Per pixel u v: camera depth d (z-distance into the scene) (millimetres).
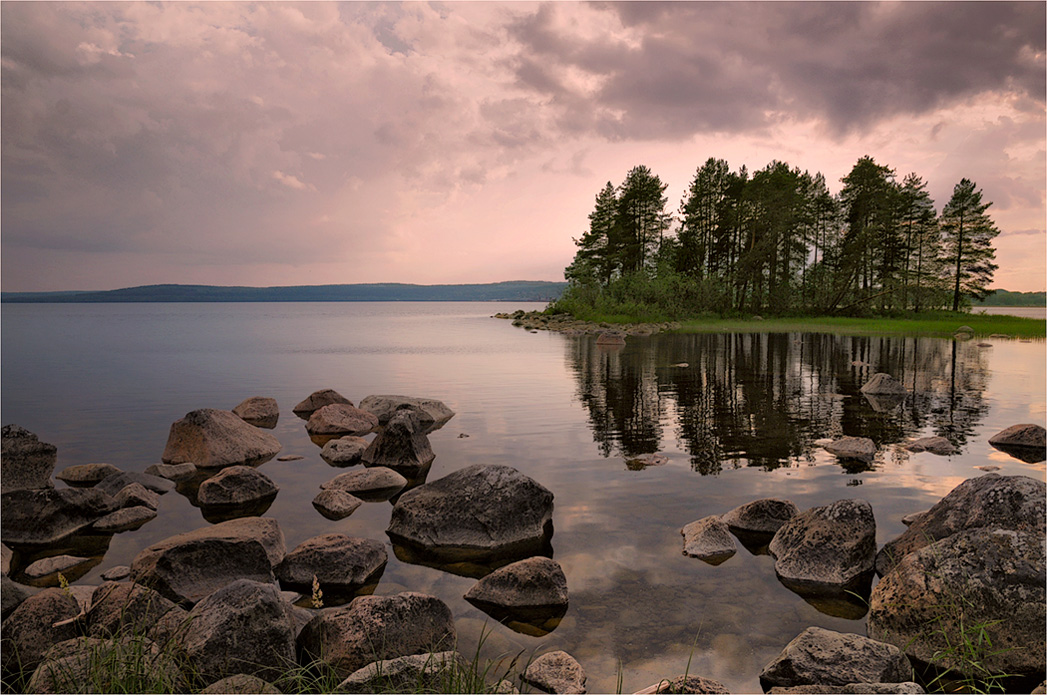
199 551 5766
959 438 11945
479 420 13969
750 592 5762
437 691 3879
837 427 13039
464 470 7941
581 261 82875
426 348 35062
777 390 18453
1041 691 4074
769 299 67875
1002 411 14938
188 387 19453
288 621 4590
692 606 5488
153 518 8008
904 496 8391
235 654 4270
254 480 8828
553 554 6652
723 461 10289
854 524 6422
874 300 69938
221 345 37594
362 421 13719
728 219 68688
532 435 12375
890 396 17188
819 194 71812
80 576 6344
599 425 13344
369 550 6469
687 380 20781
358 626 4652
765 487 8820
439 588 5988
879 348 33531
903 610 4977
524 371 23578
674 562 6402
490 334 49750
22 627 4746
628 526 7402
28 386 19578
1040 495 5902
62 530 7461
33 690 3758
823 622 5250
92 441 12008
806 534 6449
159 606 5031
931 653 4750
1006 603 4754
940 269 75750
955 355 29516
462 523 7227
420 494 7699
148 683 3807
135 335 47844
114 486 8875
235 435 11250
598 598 5648
